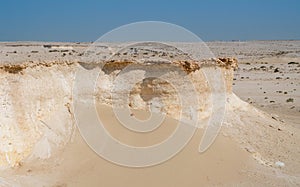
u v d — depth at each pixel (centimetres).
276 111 2705
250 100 3162
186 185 1238
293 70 5341
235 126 1816
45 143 1322
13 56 3997
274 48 12325
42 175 1205
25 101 1327
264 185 1312
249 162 1493
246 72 5141
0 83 1260
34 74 1391
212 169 1348
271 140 1794
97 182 1199
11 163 1213
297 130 2052
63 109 1466
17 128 1272
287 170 1504
